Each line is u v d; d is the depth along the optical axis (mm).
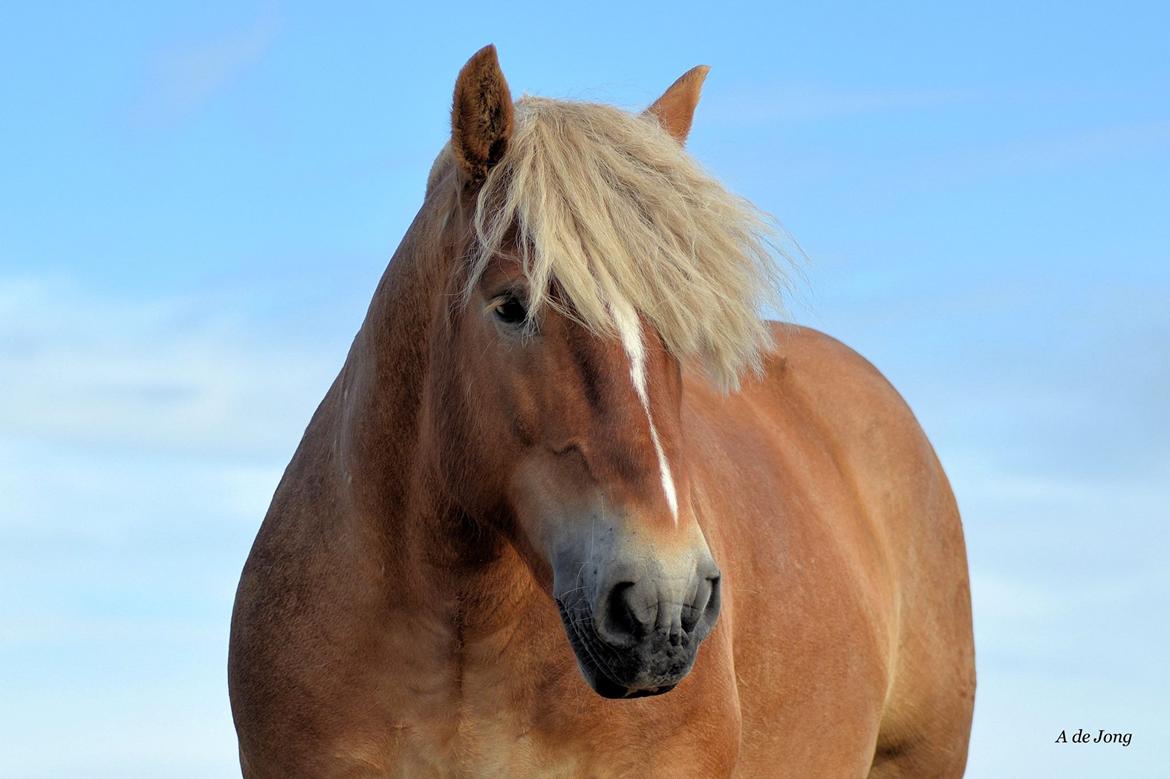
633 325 4641
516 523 4926
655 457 4586
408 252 5398
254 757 5652
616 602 4488
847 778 6820
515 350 4770
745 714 6180
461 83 4910
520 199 4766
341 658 5406
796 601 6465
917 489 7859
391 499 5324
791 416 7496
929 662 7734
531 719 5359
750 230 4996
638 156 4922
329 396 6055
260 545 5836
